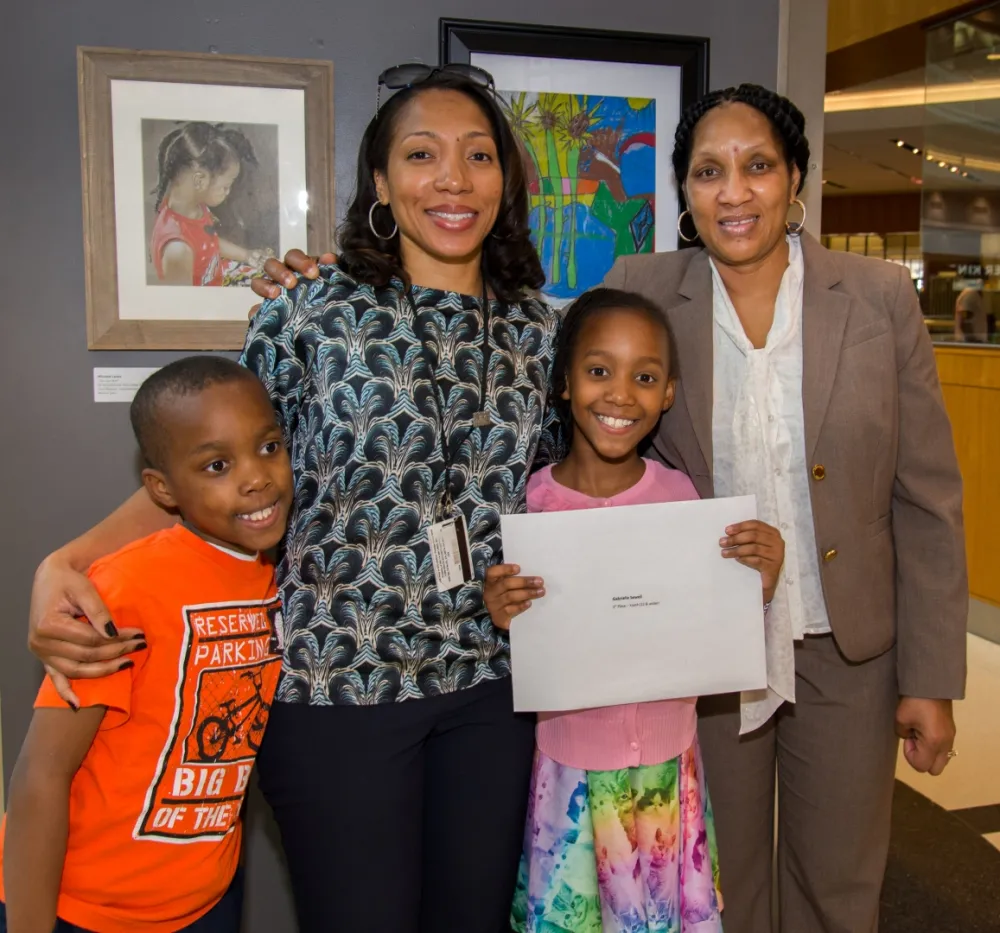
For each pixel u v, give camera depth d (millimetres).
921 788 2906
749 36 1991
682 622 1375
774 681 1499
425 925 1426
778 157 1405
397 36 1819
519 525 1320
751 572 1384
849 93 5977
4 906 1146
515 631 1338
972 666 3908
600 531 1340
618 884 1390
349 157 1832
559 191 1920
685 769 1466
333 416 1250
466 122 1320
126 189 1723
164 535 1217
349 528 1252
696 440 1534
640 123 1945
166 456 1169
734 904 1700
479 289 1441
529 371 1390
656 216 1985
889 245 12828
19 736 1805
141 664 1143
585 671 1356
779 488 1487
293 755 1277
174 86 1717
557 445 1601
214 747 1203
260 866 1989
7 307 1724
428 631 1286
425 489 1274
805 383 1440
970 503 4340
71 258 1740
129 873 1160
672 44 1927
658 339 1424
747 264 1463
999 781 2941
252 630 1250
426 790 1394
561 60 1887
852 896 1634
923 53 4781
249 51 1759
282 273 1327
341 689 1263
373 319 1276
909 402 1482
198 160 1743
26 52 1675
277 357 1292
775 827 2047
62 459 1778
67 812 1101
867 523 1498
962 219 4656
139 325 1757
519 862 1467
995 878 2426
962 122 4578
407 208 1326
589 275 1963
